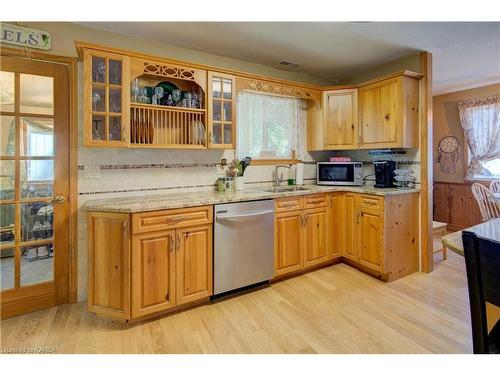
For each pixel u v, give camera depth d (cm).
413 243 297
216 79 266
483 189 317
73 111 232
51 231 231
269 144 336
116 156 249
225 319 212
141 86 253
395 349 175
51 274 230
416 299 240
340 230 318
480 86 427
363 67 340
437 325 200
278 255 272
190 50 283
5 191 217
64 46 227
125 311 200
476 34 253
